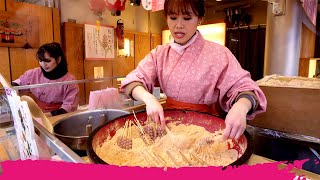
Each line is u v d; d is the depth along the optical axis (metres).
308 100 0.93
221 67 0.99
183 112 0.95
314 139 0.93
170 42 1.12
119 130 0.86
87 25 2.99
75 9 2.88
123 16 3.46
